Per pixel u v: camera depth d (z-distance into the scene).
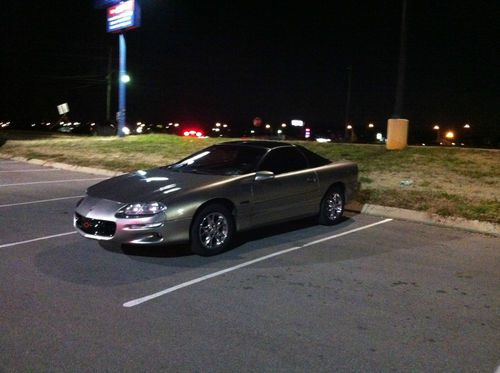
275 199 7.16
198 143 19.64
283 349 3.95
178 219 6.04
